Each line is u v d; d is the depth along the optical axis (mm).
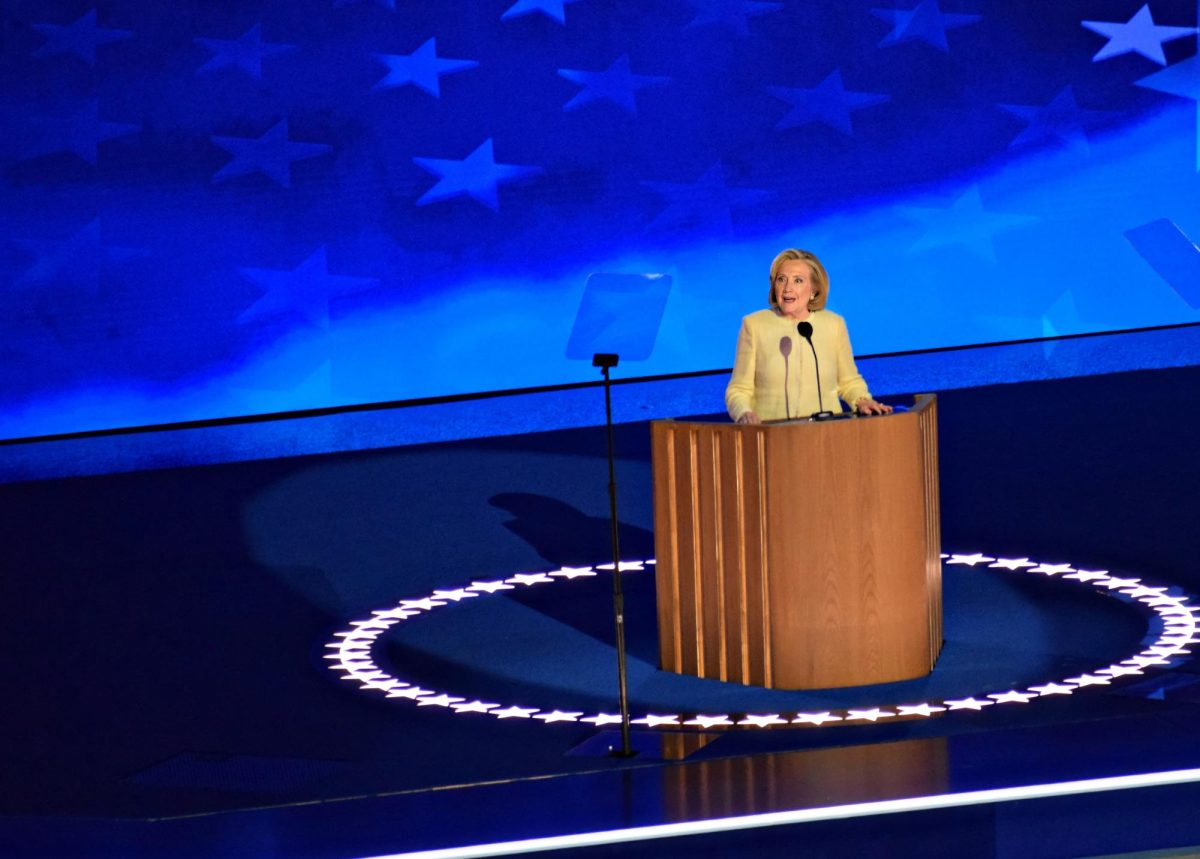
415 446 44781
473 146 48500
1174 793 16547
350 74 47281
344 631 26672
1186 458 36531
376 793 18625
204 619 28094
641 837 16141
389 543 33312
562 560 31016
